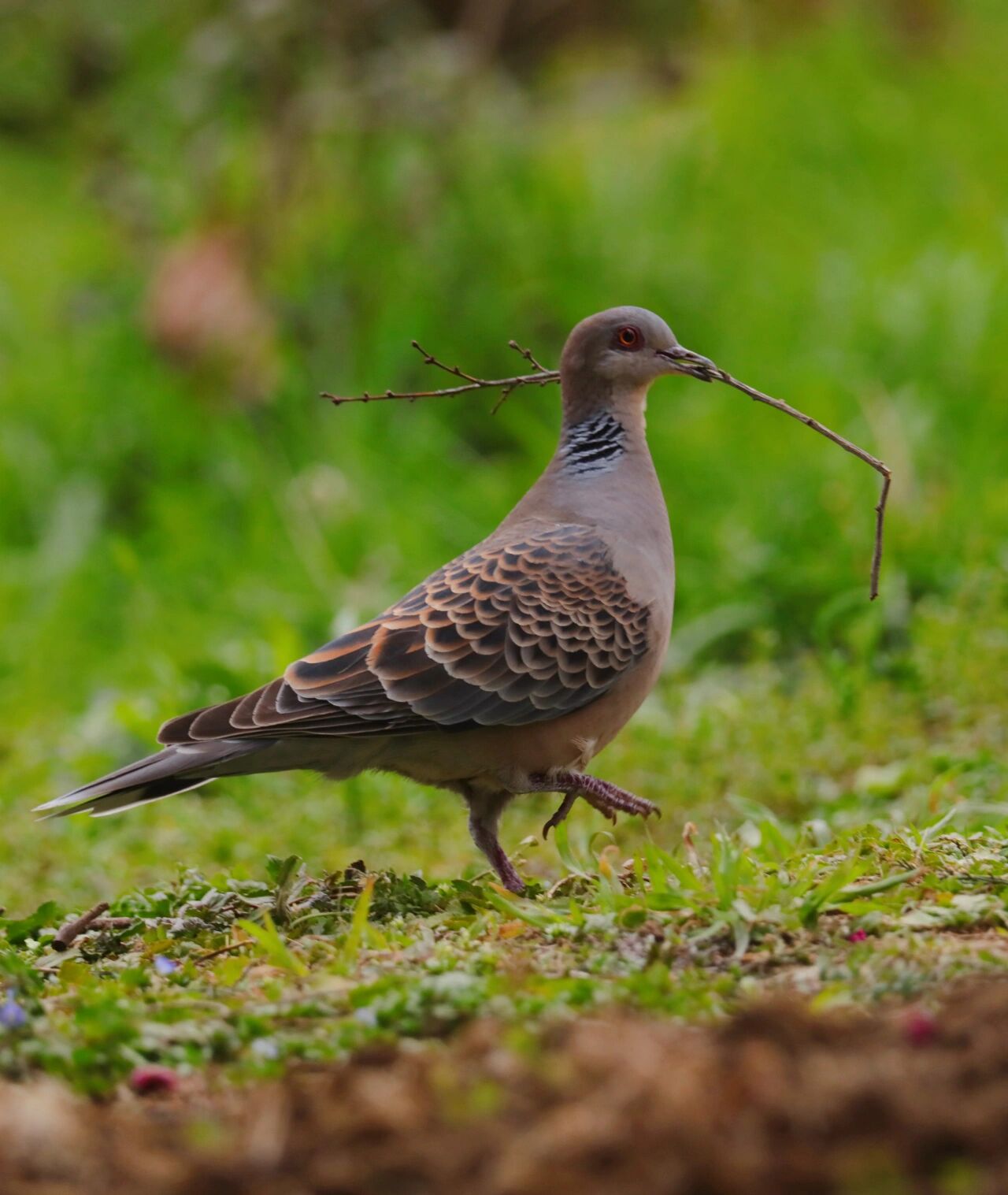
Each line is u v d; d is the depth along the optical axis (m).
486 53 19.62
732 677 13.02
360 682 7.46
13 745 13.47
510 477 16.33
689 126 20.48
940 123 20.67
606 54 21.62
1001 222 18.17
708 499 15.20
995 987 5.02
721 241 18.72
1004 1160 3.91
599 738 8.12
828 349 16.73
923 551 13.30
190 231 18.31
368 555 15.37
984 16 23.72
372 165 18.23
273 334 17.56
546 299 17.73
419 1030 5.18
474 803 8.12
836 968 5.59
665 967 5.62
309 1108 4.45
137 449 17.67
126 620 15.79
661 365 8.41
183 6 19.44
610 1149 4.01
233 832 10.91
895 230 18.77
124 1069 5.07
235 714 7.32
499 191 18.30
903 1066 4.32
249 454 16.98
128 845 11.09
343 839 10.84
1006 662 11.31
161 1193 4.14
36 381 18.75
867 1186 3.80
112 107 19.33
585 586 7.97
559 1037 4.68
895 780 10.05
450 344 17.59
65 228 22.19
